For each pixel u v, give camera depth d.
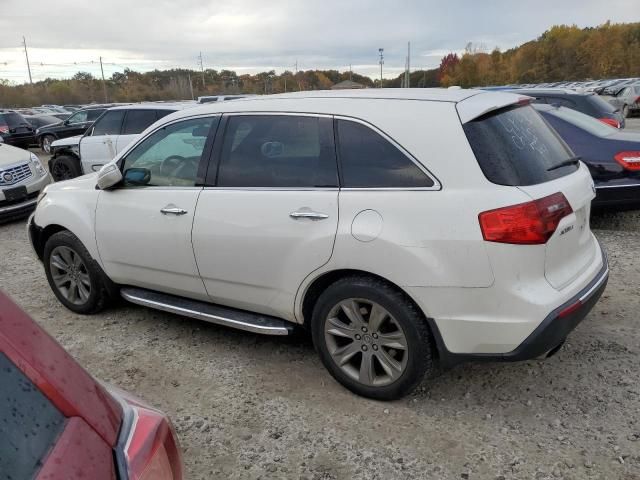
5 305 1.33
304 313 3.44
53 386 1.29
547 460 2.75
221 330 4.39
